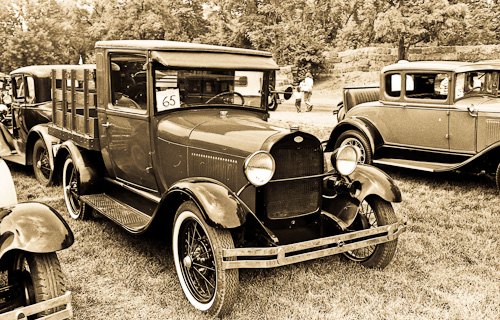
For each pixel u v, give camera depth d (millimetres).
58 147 5715
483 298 3588
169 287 3771
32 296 2789
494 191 6785
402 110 7480
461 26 27203
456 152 6965
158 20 37344
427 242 4738
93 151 5320
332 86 29891
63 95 5746
